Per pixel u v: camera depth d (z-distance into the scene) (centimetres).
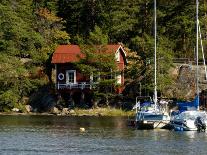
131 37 19288
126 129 11869
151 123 11888
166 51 16588
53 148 9112
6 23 17800
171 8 19088
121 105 16188
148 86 15650
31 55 17900
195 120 11644
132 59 16938
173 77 16750
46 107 16562
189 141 9956
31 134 10856
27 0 19725
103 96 16288
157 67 15762
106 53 16475
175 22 18612
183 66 16912
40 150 8900
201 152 8738
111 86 16438
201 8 18338
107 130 11644
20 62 17088
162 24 18850
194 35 18138
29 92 16912
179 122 11688
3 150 8869
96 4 19638
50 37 19338
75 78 17062
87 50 16438
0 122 13275
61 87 16812
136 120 12050
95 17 19612
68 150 8906
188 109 13038
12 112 16175
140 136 10656
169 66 16000
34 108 16550
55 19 19738
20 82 16600
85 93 16762
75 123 13138
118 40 19475
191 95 16350
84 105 16438
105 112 15712
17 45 17825
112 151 8825
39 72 17600
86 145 9431
